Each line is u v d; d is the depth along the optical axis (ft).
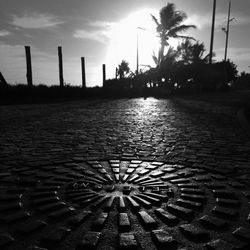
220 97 80.23
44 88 60.95
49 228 7.48
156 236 7.12
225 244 6.81
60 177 11.60
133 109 43.39
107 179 11.44
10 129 24.21
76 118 32.04
